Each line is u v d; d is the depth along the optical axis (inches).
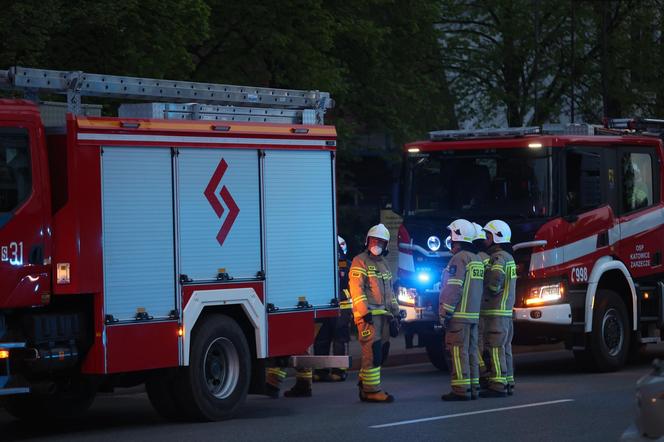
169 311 676.1
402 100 1579.7
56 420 735.7
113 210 654.5
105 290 649.0
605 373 940.6
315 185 760.3
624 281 971.3
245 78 1357.0
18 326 632.4
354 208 1701.5
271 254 732.0
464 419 664.4
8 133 623.5
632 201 975.6
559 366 1021.8
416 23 1581.0
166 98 724.7
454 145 938.1
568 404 724.0
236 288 710.5
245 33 1321.4
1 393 619.5
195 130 695.1
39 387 642.8
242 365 711.7
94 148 649.0
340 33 1430.9
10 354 625.6
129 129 663.8
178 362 677.3
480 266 758.5
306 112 772.0
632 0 1959.9
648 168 992.9
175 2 1109.1
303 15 1333.7
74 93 679.7
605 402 732.7
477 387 765.3
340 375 921.5
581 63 1934.1
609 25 1943.9
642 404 376.2
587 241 927.7
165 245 677.3
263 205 729.0
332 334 914.7
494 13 1926.7
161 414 703.1
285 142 743.1
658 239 995.9
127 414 757.3
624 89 1939.0
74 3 1042.1
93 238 645.3
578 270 917.8
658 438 371.9
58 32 1067.3
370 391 759.1
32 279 627.2
